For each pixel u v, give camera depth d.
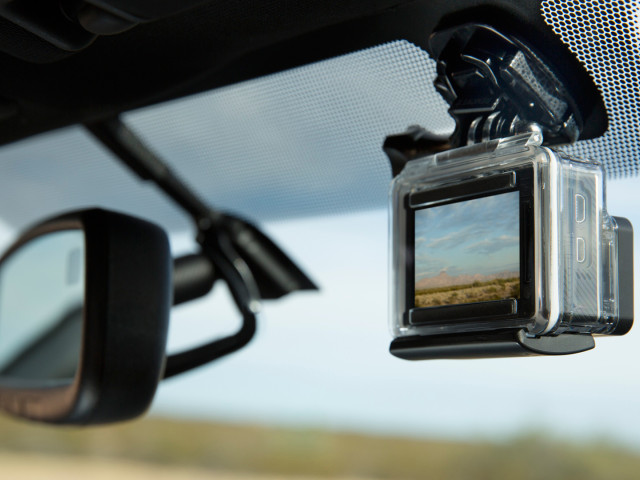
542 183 0.29
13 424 3.43
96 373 0.34
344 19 0.37
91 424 0.37
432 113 0.43
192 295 0.53
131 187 0.60
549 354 0.30
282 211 0.55
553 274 0.28
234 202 0.55
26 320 0.49
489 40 0.34
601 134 0.37
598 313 0.29
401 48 0.40
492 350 0.30
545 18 0.34
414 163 0.34
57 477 2.69
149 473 2.89
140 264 0.35
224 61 0.42
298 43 0.41
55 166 0.62
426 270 0.33
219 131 0.51
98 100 0.46
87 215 0.35
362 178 0.50
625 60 0.34
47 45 0.33
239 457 3.03
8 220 0.69
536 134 0.30
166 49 0.40
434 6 0.35
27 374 0.48
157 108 0.51
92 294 0.34
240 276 0.54
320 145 0.49
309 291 0.56
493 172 0.30
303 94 0.45
